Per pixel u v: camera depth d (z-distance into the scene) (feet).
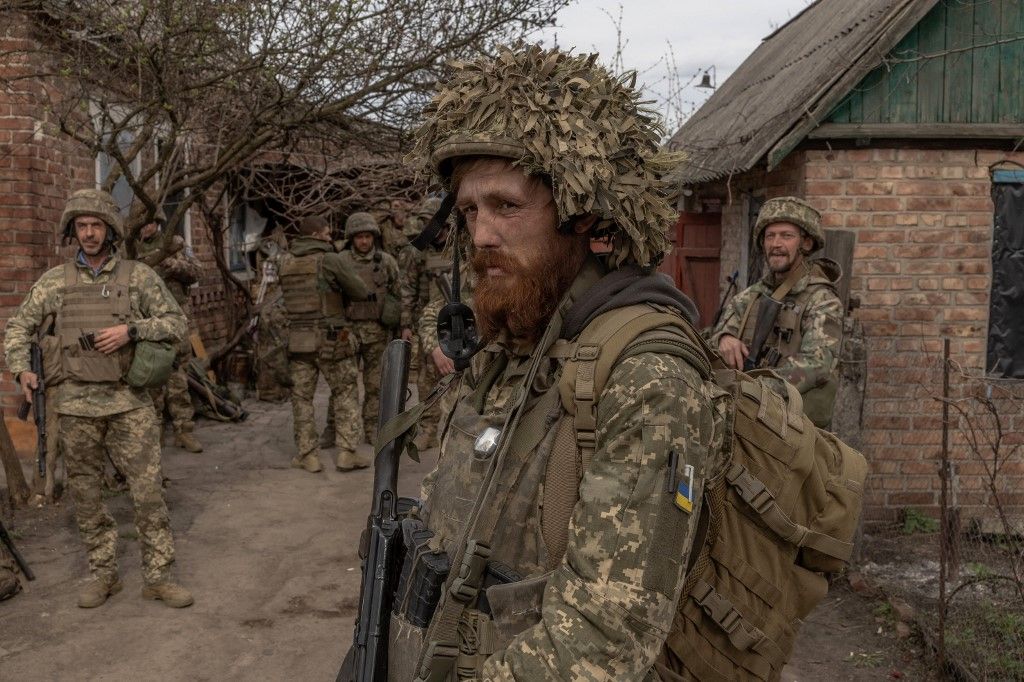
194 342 30.01
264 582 15.23
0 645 12.74
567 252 4.10
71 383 13.55
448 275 15.65
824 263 13.94
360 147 25.00
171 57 18.10
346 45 19.03
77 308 13.44
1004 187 17.92
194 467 22.76
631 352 3.73
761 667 4.09
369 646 4.48
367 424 25.36
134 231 21.18
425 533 4.43
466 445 4.34
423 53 20.20
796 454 4.16
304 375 22.56
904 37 17.39
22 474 19.10
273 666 12.35
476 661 3.88
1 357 22.15
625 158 4.10
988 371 18.04
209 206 32.76
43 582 14.98
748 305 14.25
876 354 18.08
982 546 15.87
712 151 21.27
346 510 19.39
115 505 19.16
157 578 14.16
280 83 19.34
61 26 18.70
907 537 17.52
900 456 18.11
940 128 17.51
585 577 3.45
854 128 17.44
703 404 3.72
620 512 3.45
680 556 3.48
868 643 13.02
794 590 4.17
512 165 3.97
